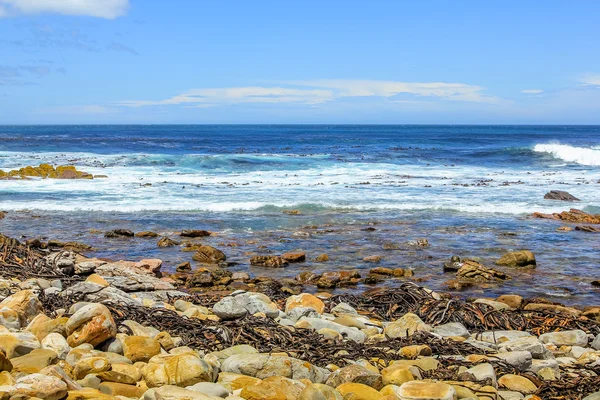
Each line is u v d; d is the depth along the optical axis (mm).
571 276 14523
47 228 19531
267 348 7613
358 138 87062
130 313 8508
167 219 21219
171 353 6867
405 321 8836
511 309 10914
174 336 7832
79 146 56906
